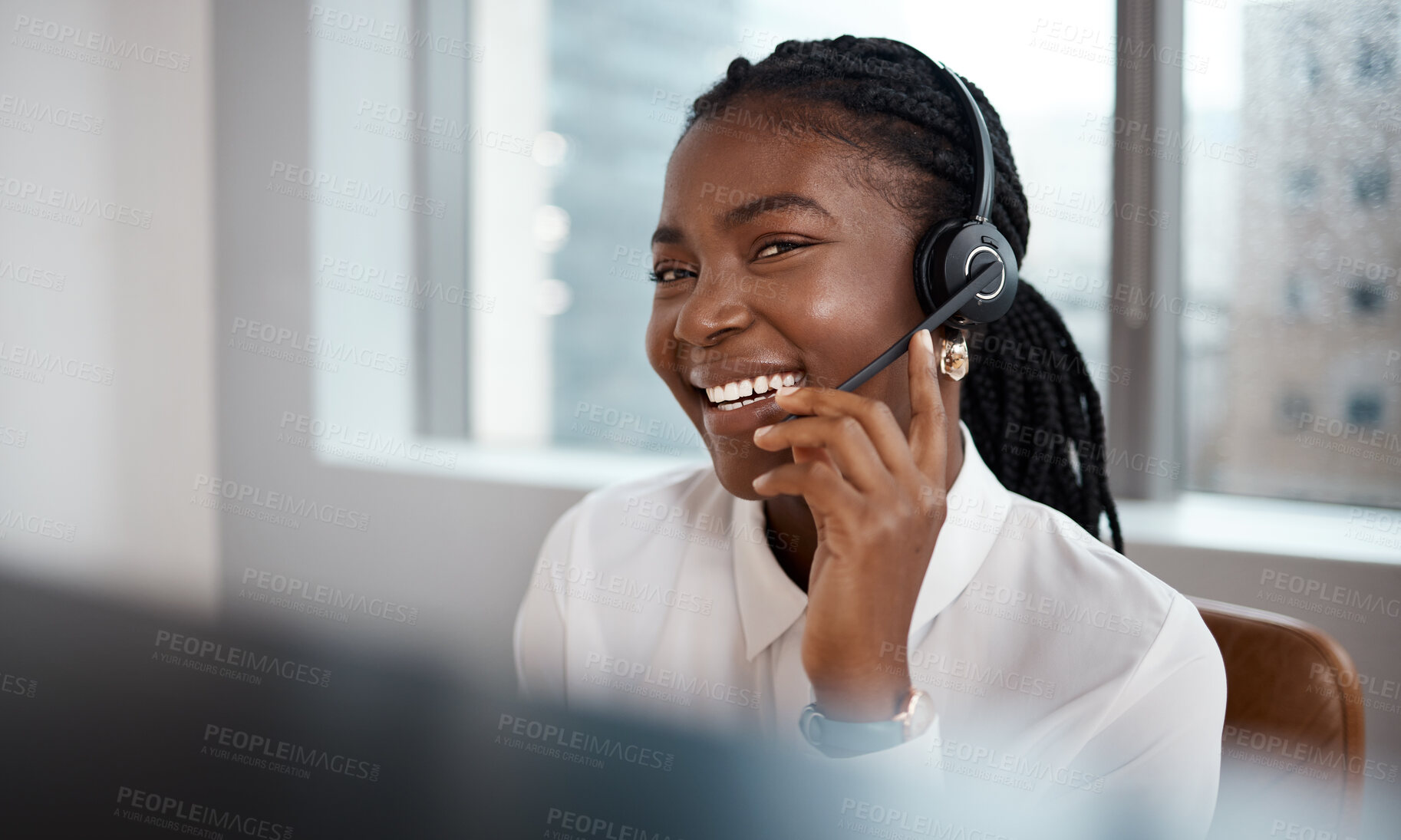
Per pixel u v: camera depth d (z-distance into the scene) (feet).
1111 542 2.88
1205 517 3.94
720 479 2.06
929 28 4.74
